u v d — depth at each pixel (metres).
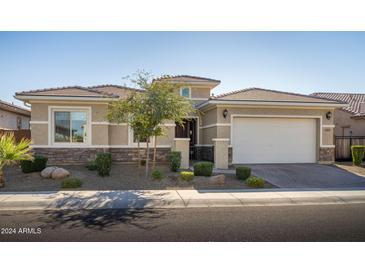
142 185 11.20
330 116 17.58
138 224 6.96
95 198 9.35
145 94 11.75
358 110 24.03
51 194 9.75
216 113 16.84
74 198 9.27
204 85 21.36
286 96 18.17
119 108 11.99
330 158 17.56
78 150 14.98
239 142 17.06
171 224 6.96
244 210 8.30
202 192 10.34
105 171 12.31
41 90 15.50
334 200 9.62
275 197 9.65
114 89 21.08
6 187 10.68
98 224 6.96
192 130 20.59
